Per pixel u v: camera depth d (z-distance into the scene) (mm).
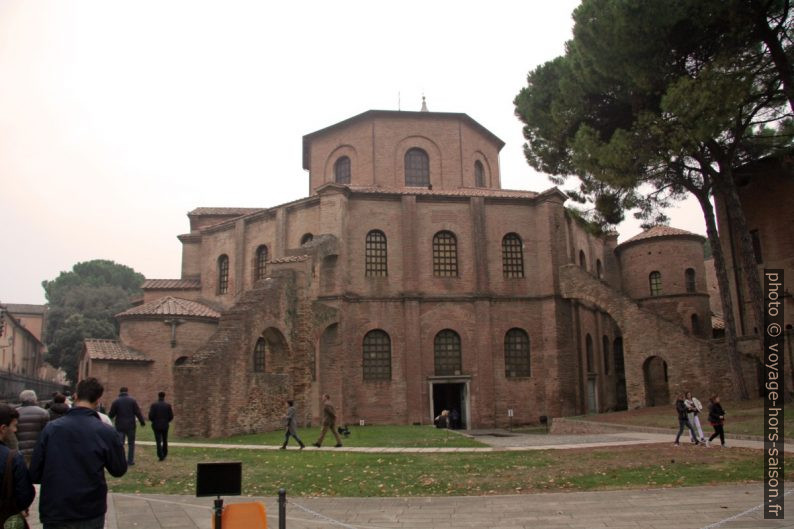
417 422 37719
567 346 40000
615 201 33812
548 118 35656
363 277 39250
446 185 44969
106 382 38969
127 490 15023
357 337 38438
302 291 33719
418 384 38156
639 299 50531
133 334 41062
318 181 47000
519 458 19109
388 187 43000
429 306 39688
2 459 6395
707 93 25297
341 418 36156
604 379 45469
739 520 10680
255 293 31062
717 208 40375
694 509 11594
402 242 40000
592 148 29875
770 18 26797
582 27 29578
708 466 16438
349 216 39812
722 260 33031
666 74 28672
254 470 17609
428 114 45656
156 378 40406
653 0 25969
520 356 40219
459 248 40812
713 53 28172
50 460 6418
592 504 12250
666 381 46656
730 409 29766
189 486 15430
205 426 26953
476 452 21062
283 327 32125
